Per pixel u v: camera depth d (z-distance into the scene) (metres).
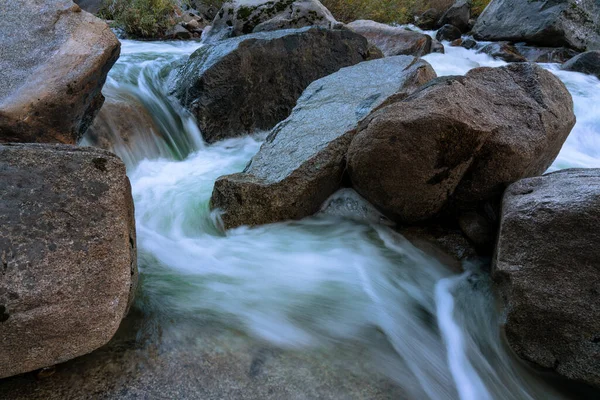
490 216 3.13
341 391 1.98
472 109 2.92
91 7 11.60
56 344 1.75
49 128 2.99
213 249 3.16
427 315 2.59
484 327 2.44
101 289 1.79
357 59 6.58
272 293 2.66
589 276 2.03
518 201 2.43
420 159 2.89
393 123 2.84
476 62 9.48
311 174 3.39
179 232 3.40
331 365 2.13
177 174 4.44
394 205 3.23
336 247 3.21
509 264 2.25
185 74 5.40
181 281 2.73
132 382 1.93
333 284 2.78
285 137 3.90
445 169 2.93
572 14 10.20
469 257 3.02
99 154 2.08
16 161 1.88
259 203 3.33
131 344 2.14
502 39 11.40
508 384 2.18
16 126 2.82
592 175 2.54
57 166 1.94
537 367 2.16
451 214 3.29
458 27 13.33
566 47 10.34
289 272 2.89
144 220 3.49
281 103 5.81
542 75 3.39
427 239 3.21
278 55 5.57
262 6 8.60
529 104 3.17
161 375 1.98
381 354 2.24
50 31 3.13
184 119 5.21
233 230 3.40
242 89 5.30
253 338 2.26
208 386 1.95
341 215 3.59
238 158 5.01
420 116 2.77
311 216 3.59
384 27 9.36
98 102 3.55
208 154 5.11
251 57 5.29
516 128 2.97
